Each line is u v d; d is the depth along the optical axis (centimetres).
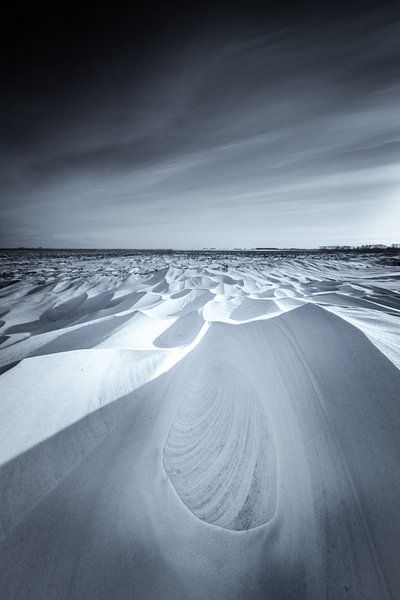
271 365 651
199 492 389
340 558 295
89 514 354
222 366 698
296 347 699
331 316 837
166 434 496
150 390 608
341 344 659
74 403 529
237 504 369
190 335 980
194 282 2338
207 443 469
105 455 441
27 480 386
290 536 324
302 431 454
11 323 1546
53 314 1703
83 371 614
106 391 577
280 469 406
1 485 373
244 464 423
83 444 453
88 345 889
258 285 2228
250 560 306
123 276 2809
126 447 460
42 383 563
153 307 1412
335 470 382
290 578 287
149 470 422
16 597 279
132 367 671
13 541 322
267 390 570
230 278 2589
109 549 318
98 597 278
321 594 272
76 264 4969
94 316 1538
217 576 293
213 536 332
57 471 405
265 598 274
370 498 338
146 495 383
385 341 665
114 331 1016
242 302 1491
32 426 464
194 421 524
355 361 581
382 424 423
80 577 293
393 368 532
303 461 407
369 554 292
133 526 343
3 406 494
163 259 6103
